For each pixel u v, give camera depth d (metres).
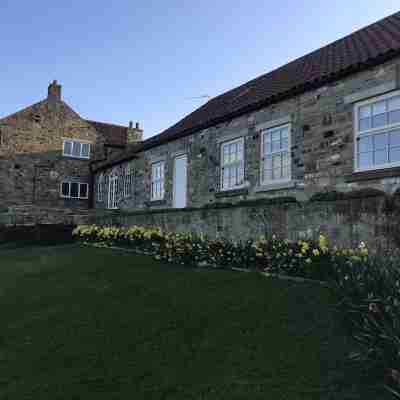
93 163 27.16
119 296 7.01
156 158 18.00
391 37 10.40
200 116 16.97
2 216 20.67
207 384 3.76
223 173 13.73
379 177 8.68
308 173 10.49
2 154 24.52
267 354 4.22
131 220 14.97
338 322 4.63
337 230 7.32
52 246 16.61
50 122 26.41
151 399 3.59
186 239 9.90
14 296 7.75
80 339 5.14
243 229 9.59
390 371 3.23
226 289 6.60
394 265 4.82
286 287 6.32
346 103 9.62
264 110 12.12
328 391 3.44
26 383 4.07
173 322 5.41
